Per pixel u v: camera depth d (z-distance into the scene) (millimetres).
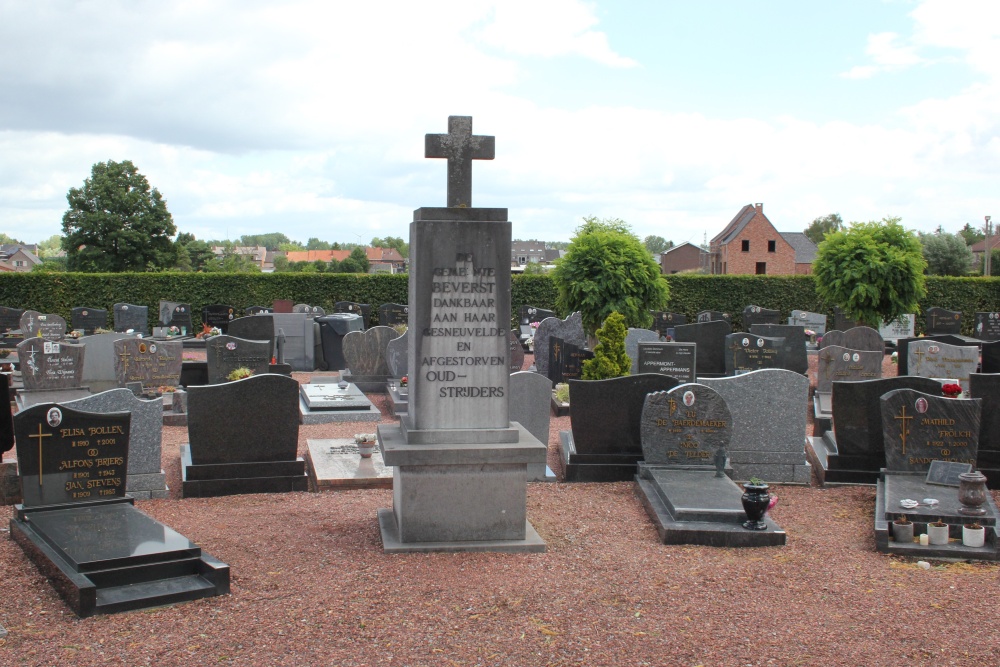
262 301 31828
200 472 9648
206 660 5367
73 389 14594
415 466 7395
